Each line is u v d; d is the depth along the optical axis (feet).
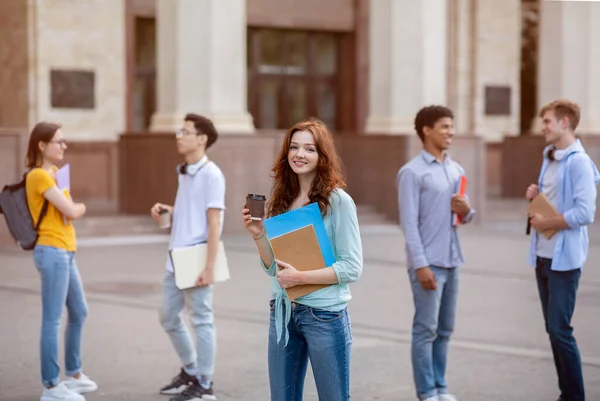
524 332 38.11
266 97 94.79
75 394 27.25
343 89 98.12
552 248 26.14
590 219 25.64
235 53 71.51
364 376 31.04
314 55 97.09
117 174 82.07
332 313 19.11
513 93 103.96
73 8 80.64
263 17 92.02
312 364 19.24
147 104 86.89
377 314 41.68
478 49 101.86
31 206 26.61
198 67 70.54
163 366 32.09
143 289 47.37
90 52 81.46
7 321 39.24
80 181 80.64
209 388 28.12
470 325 39.47
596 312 42.39
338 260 19.24
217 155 69.77
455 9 101.09
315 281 18.83
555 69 92.68
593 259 60.39
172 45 71.10
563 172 26.08
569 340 26.30
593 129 91.81
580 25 91.71
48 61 79.71
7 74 80.79
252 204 19.44
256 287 48.44
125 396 28.43
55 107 80.07
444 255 26.23
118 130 83.05
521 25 115.55
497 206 87.97
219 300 44.60
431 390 26.30
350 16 96.89
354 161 80.74
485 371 31.76
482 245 67.00
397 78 80.64
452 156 78.89
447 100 101.50
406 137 77.30
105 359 32.96
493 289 48.78
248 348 34.78
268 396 28.63
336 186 19.24
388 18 80.69
